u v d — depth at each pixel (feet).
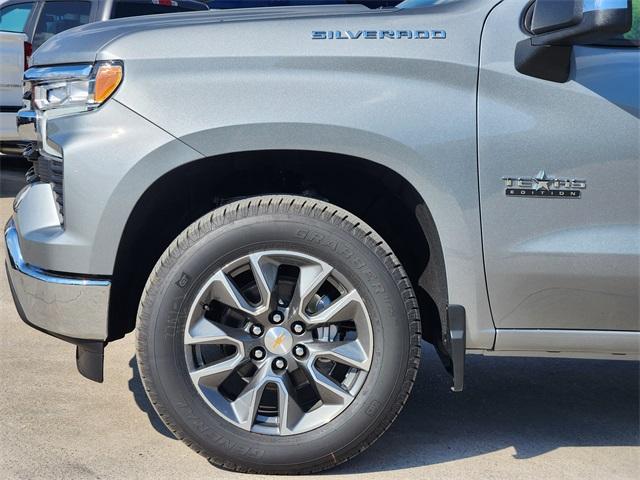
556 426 10.78
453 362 8.66
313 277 8.69
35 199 9.31
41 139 9.28
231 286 8.66
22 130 9.91
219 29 8.70
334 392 8.76
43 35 27.96
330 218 8.60
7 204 23.40
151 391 8.70
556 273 8.64
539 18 8.21
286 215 8.58
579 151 8.52
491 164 8.50
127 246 8.75
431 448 9.90
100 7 26.68
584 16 7.79
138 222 8.77
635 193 8.57
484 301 8.74
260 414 9.05
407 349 8.70
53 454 9.20
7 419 10.05
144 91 8.45
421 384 12.22
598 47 8.79
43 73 9.10
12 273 9.35
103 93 8.52
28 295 9.04
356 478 8.94
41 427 9.89
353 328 9.05
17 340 12.98
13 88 25.85
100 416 10.31
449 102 8.50
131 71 8.51
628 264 8.62
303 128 8.36
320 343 8.82
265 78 8.46
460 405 11.44
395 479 8.95
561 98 8.54
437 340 9.41
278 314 8.76
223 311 9.00
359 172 9.36
